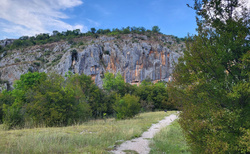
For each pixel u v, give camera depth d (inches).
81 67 4266.7
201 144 164.6
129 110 839.1
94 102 1051.9
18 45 6574.8
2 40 7362.2
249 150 128.6
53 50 6127.0
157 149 306.8
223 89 154.6
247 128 141.3
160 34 7150.6
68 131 417.4
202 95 160.9
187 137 178.1
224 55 160.2
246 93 140.9
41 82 706.8
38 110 623.2
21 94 999.6
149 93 1668.3
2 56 5885.8
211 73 167.2
